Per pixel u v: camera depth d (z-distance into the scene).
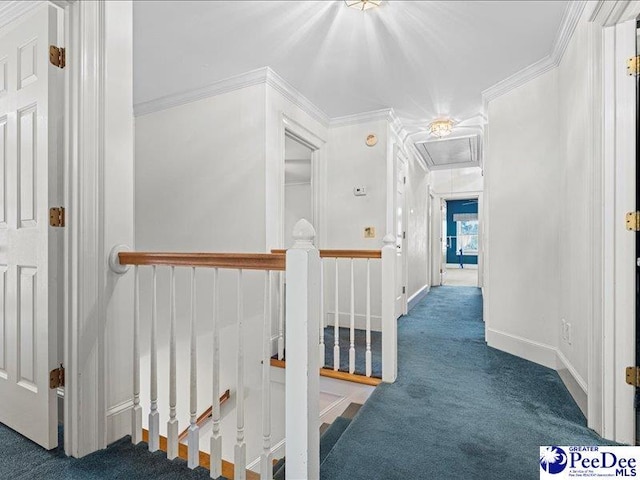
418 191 5.69
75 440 1.44
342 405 2.33
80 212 1.45
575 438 1.61
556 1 1.95
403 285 4.47
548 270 2.55
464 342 3.21
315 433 1.20
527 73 2.69
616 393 1.60
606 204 1.63
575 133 2.06
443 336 3.43
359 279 3.72
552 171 2.51
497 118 3.05
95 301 1.48
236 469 1.28
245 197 2.92
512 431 1.67
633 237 1.59
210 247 3.09
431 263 7.52
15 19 1.71
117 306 1.57
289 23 2.18
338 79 2.93
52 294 1.48
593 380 1.68
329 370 2.44
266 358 1.26
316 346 1.21
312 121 3.58
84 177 1.45
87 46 1.46
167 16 2.09
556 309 2.48
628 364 1.59
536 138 2.65
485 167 3.52
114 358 1.55
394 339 2.28
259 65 2.71
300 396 1.15
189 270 3.13
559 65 2.43
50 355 1.47
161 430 3.10
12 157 1.62
